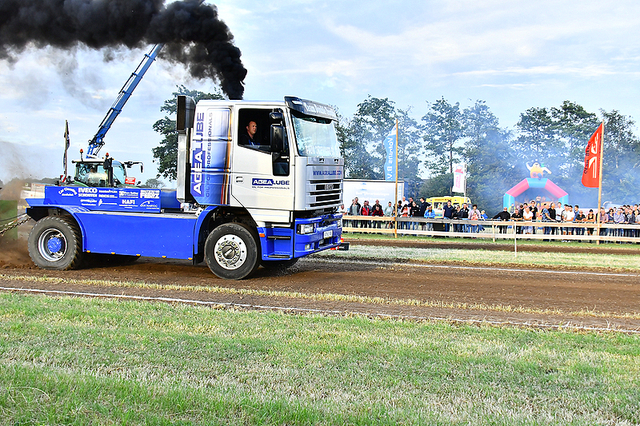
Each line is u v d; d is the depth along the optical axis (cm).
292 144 991
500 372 529
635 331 724
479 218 2280
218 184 1027
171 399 429
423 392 474
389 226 2227
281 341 613
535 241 2106
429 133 5909
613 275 1230
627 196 4988
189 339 609
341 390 470
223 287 971
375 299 897
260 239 1037
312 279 1094
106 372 498
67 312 719
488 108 5884
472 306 869
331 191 1094
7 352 546
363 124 5681
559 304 911
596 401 463
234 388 464
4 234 1293
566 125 5662
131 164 1972
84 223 1119
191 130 1065
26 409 407
